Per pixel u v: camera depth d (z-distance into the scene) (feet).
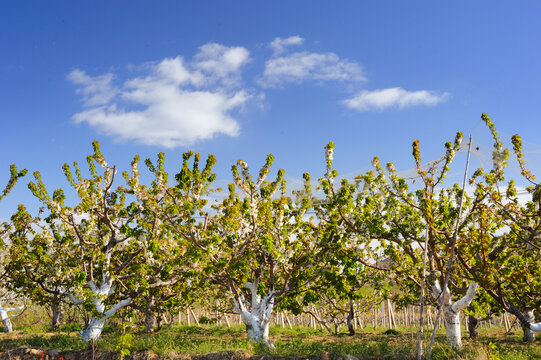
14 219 72.84
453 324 55.01
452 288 58.54
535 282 53.62
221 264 57.72
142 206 67.97
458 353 45.24
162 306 84.43
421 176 50.98
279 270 64.85
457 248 52.26
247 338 66.39
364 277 70.08
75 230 67.26
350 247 62.44
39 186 64.18
